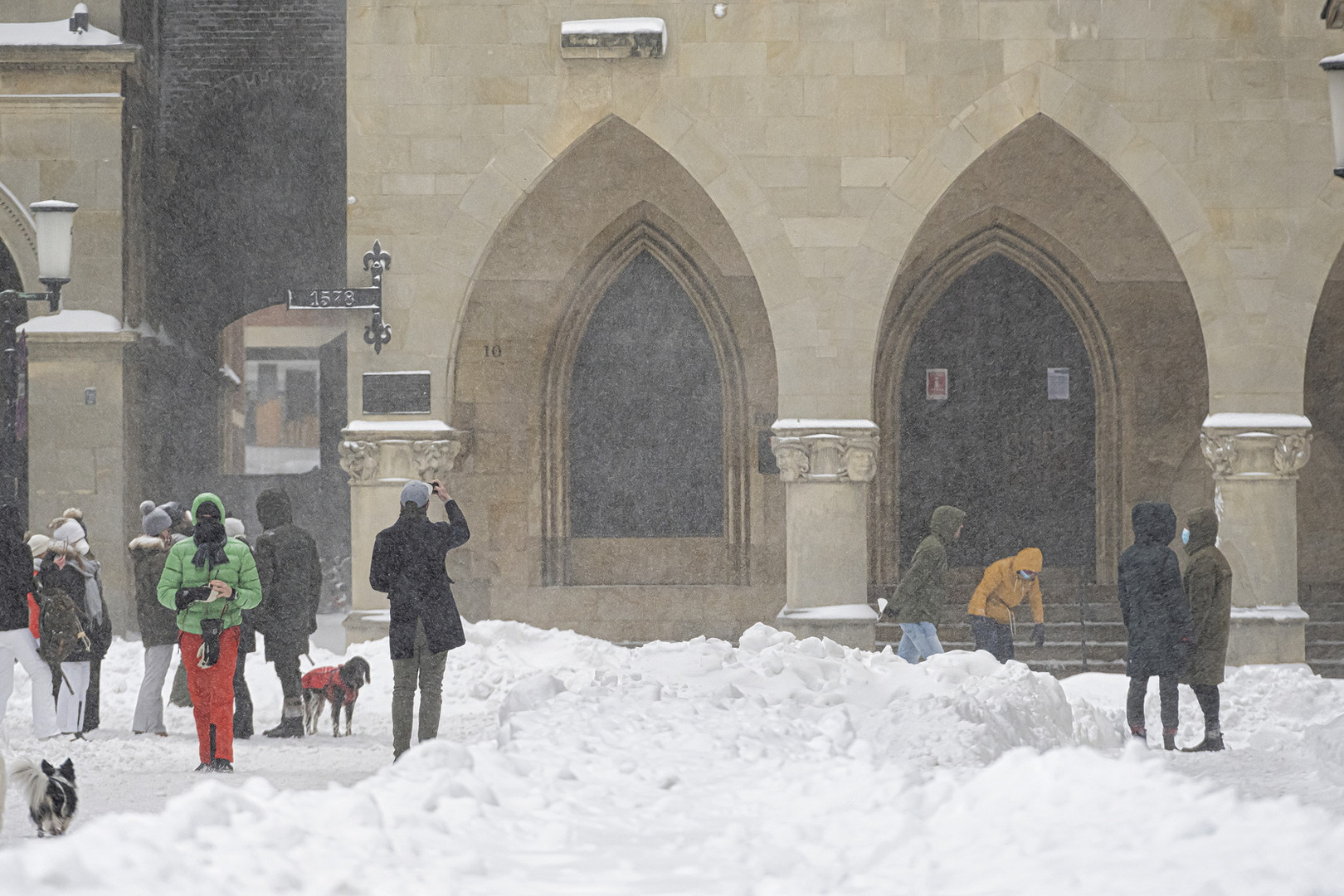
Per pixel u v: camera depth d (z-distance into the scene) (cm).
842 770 2347
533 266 7106
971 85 5966
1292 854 1597
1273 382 5906
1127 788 2003
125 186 6650
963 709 3183
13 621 4081
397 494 6069
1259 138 5916
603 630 7162
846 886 1573
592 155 6750
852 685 3553
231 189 7694
